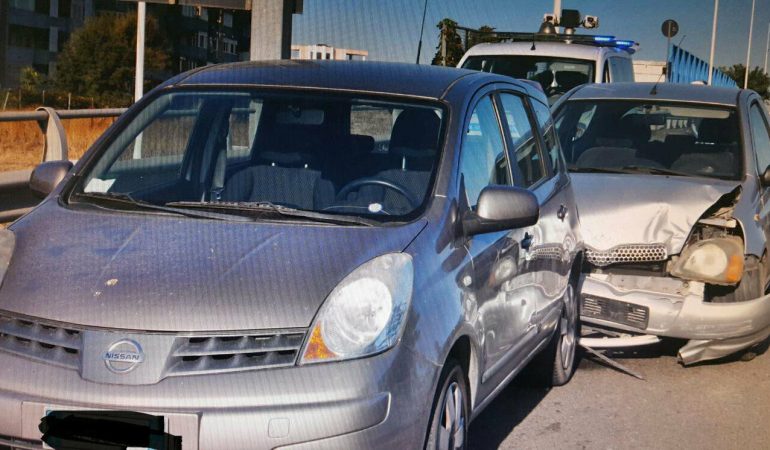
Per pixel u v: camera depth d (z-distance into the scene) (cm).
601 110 879
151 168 500
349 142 491
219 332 371
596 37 1509
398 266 406
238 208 455
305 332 377
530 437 576
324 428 364
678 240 718
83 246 417
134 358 367
